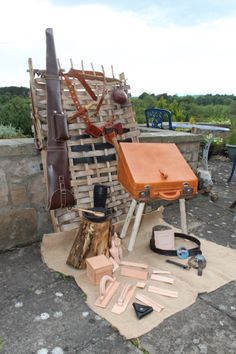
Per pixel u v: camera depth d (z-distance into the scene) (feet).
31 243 9.89
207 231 11.15
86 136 9.91
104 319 6.43
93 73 10.42
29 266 8.51
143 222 11.05
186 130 22.16
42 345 5.73
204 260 8.52
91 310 6.72
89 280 7.77
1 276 8.00
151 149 9.45
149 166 8.89
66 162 9.00
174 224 11.64
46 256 8.89
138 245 9.69
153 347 5.71
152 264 8.62
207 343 5.86
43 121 9.29
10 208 9.29
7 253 9.25
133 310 6.69
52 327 6.20
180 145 14.20
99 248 8.26
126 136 10.78
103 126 9.93
